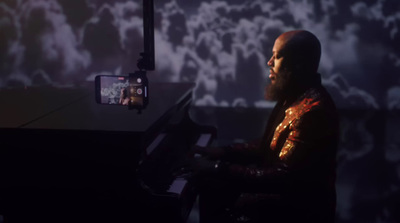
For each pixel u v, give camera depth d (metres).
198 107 5.59
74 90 2.33
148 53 1.73
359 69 5.36
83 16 5.60
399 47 5.25
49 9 5.63
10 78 5.86
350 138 4.48
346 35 5.30
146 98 1.73
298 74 1.57
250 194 1.67
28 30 5.71
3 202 1.56
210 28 5.44
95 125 1.51
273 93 1.62
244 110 5.46
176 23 5.47
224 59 5.48
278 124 1.63
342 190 3.16
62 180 1.52
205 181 1.92
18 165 1.52
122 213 1.52
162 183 1.63
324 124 1.48
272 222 1.58
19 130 1.48
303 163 1.48
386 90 5.36
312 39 1.56
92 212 1.53
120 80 1.75
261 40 5.39
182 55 5.54
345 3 5.23
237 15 5.37
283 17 5.33
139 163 1.48
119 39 5.59
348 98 5.43
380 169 3.61
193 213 2.75
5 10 5.70
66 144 1.48
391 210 2.80
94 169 1.49
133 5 5.50
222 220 1.73
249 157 1.94
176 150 2.12
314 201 1.52
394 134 4.59
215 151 1.95
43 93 2.23
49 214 1.55
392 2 5.16
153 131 1.60
